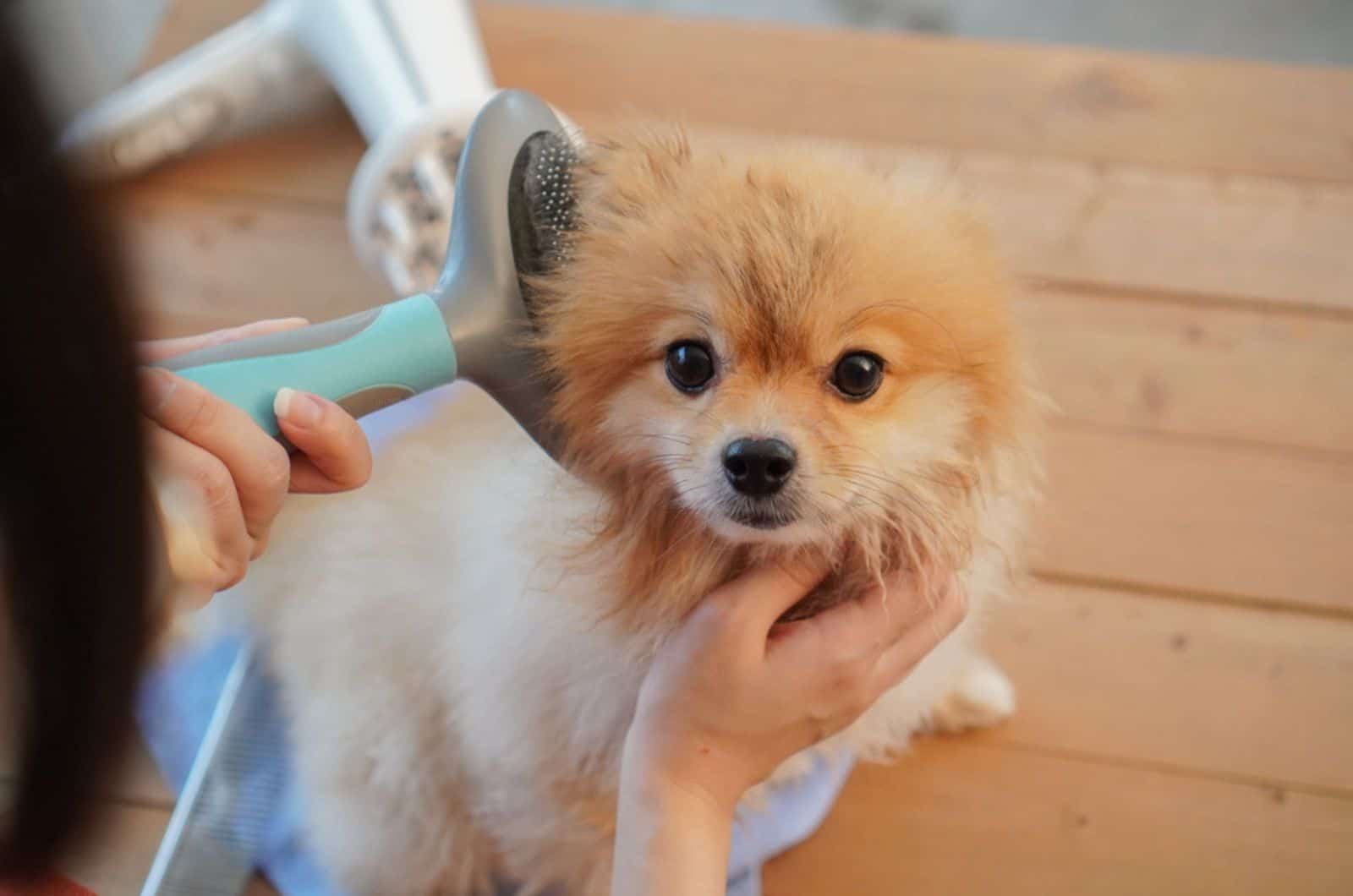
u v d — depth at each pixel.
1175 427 1.82
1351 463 1.78
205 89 2.06
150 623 0.47
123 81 2.22
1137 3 2.54
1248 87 2.20
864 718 1.26
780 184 0.99
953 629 1.15
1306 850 1.47
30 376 0.39
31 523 0.42
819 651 1.03
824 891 1.46
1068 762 1.55
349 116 2.19
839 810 1.53
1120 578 1.69
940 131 2.14
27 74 0.37
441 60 1.91
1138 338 1.90
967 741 1.58
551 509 1.09
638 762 1.04
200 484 0.85
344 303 1.97
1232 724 1.57
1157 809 1.51
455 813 1.40
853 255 0.95
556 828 1.28
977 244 1.05
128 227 0.44
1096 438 1.81
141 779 1.45
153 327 0.49
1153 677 1.61
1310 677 1.61
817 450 0.97
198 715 1.49
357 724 1.33
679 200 1.00
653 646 1.08
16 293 0.38
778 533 0.99
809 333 0.96
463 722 1.25
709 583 1.07
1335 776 1.53
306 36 2.03
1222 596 1.67
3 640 0.43
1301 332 1.91
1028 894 1.46
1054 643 1.65
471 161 1.02
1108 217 2.03
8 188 0.37
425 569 1.26
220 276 1.99
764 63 2.24
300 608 1.36
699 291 0.96
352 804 1.38
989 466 1.07
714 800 1.05
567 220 1.05
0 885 0.57
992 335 1.02
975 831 1.50
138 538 0.44
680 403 1.00
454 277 1.01
